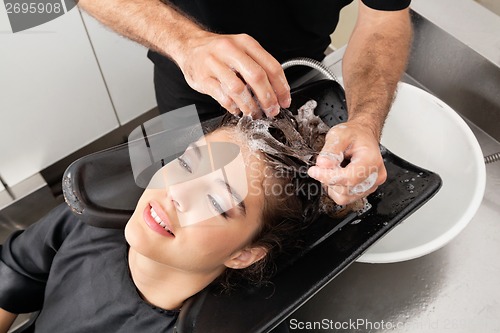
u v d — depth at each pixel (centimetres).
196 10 92
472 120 102
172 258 72
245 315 65
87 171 82
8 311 94
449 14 96
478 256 87
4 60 119
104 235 86
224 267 73
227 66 61
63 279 89
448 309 82
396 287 85
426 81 105
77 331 87
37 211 150
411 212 70
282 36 96
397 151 94
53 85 132
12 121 132
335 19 97
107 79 141
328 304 84
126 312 82
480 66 93
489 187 93
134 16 70
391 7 82
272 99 62
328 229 71
